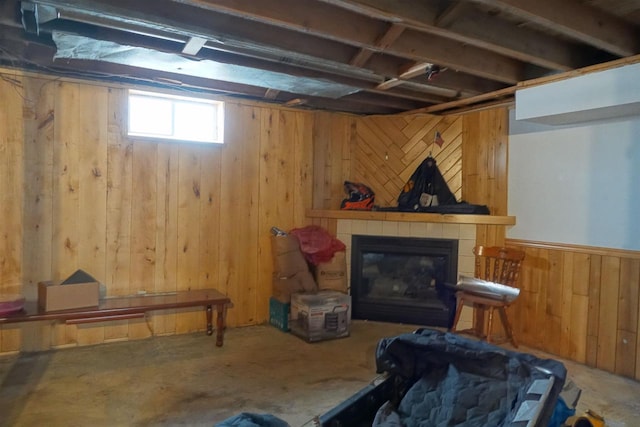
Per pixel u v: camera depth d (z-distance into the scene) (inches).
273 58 114.4
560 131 140.1
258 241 165.3
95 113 136.6
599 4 96.5
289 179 170.7
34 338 132.5
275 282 163.9
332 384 115.8
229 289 160.4
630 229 124.2
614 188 127.3
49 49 115.3
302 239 163.0
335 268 167.0
